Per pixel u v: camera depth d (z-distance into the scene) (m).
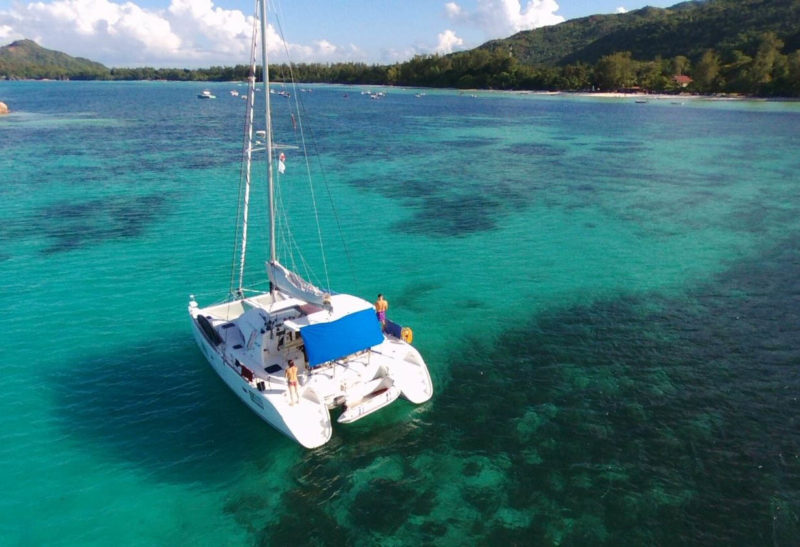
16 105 143.00
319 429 13.84
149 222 35.19
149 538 11.69
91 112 123.00
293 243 31.97
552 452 14.30
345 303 16.12
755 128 91.56
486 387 17.38
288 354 15.96
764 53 160.12
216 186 45.69
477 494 12.86
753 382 17.56
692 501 12.57
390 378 15.62
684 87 173.50
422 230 34.88
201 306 23.45
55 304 23.16
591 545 11.44
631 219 37.81
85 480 13.27
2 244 30.39
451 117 117.00
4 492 12.84
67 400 16.48
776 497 12.66
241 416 15.81
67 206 38.47
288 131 88.50
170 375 17.95
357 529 11.88
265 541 11.60
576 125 99.44
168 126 94.19
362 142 76.06
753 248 31.45
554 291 25.34
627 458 14.03
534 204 41.84
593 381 17.67
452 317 22.62
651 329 21.39
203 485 13.17
